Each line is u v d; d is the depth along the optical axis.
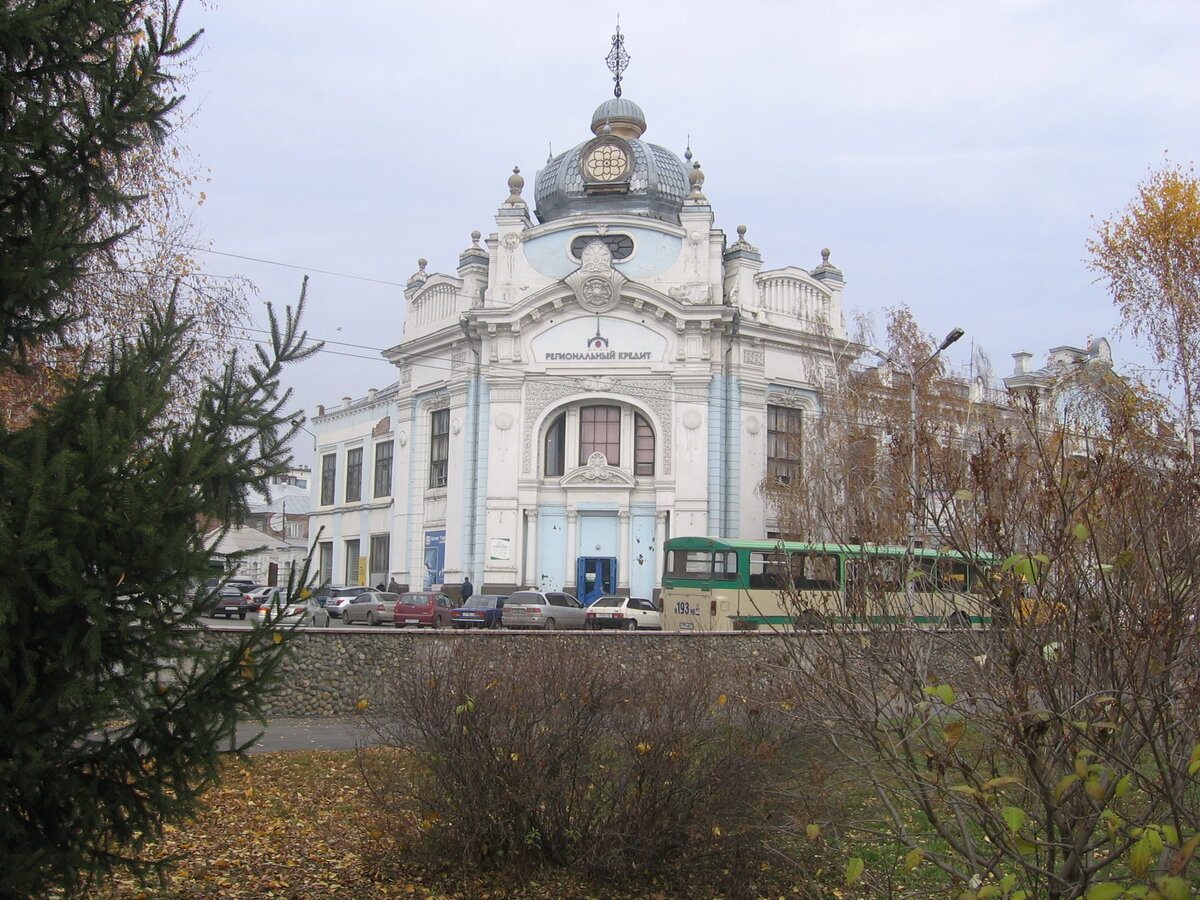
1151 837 4.18
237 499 6.18
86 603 5.17
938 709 5.55
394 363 46.00
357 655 16.91
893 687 6.25
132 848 6.09
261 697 6.12
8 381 9.70
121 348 6.15
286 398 6.45
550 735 8.42
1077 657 5.20
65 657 5.27
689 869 8.18
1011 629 5.14
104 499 5.42
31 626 5.38
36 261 5.99
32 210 6.09
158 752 5.70
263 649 6.07
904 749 6.05
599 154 42.53
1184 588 5.05
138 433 5.61
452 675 8.73
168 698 5.78
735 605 30.19
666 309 38.75
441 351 42.97
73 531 5.21
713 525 38.22
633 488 38.81
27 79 6.04
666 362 38.97
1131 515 5.52
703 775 8.15
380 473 48.69
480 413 40.31
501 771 8.33
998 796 5.46
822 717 6.57
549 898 8.05
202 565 5.59
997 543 5.33
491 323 39.66
